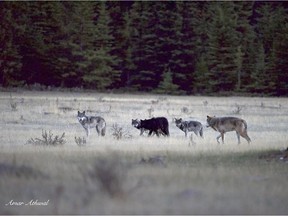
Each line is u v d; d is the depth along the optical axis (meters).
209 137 80.88
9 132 78.31
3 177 33.50
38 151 51.53
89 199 28.03
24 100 149.25
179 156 48.62
